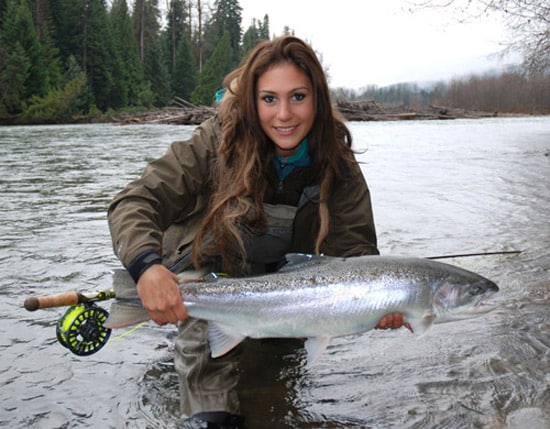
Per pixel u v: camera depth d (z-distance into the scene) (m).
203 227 2.86
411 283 2.53
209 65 71.94
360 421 2.58
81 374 3.01
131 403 2.73
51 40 60.59
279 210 2.99
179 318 2.43
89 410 2.67
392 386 2.88
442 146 17.77
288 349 3.34
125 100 65.00
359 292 2.52
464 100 74.62
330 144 2.87
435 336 3.41
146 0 84.88
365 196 3.11
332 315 2.53
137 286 2.41
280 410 2.70
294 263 2.62
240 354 3.02
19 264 4.74
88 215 6.84
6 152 15.99
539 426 2.47
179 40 87.00
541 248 5.14
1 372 3.01
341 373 3.04
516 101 69.19
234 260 3.05
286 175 2.93
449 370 3.01
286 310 2.52
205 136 2.96
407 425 2.54
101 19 63.97
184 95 78.38
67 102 51.12
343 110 42.50
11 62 49.22
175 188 2.82
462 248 5.18
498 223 6.24
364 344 3.38
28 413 2.64
